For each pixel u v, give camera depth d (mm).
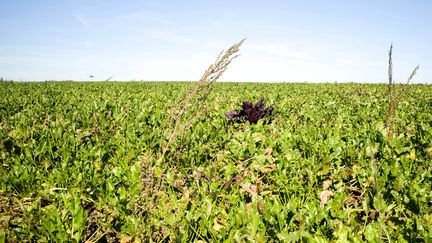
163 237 2309
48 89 18641
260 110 6047
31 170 3414
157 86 21891
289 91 15266
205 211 2600
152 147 4211
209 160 4043
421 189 2682
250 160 3855
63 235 2248
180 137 4387
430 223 2188
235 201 2807
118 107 8391
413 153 3662
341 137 4605
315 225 2357
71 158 3857
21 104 9531
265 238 2166
